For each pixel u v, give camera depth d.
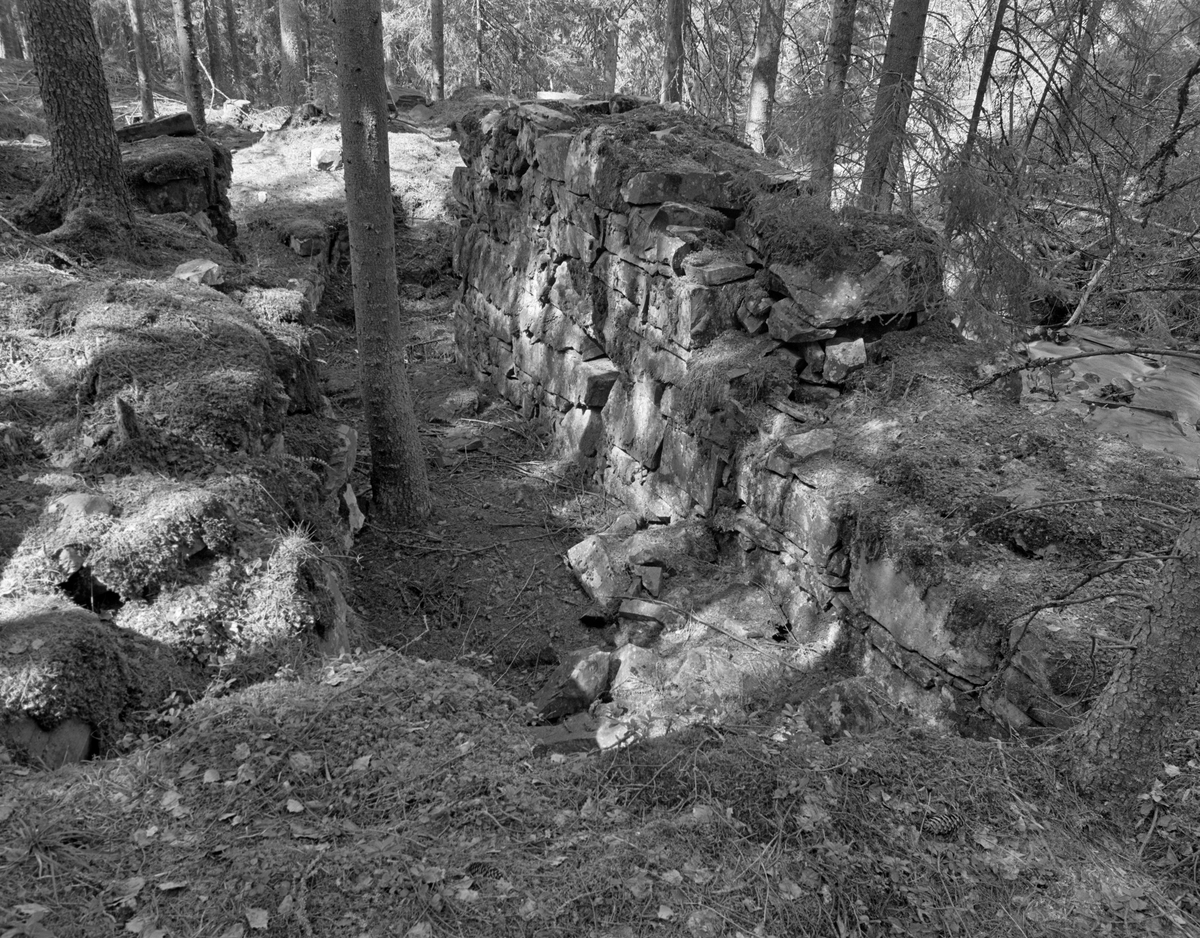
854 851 3.17
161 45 30.55
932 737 3.79
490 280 11.45
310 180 16.27
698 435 7.36
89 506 4.58
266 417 6.07
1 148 10.48
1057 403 6.62
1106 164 8.62
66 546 4.32
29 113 14.88
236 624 4.55
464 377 12.21
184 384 5.64
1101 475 5.52
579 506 8.91
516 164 10.46
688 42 14.38
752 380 6.89
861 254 6.71
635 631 6.75
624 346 8.60
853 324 6.74
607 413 9.01
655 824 3.24
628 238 8.27
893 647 5.29
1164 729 3.33
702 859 3.11
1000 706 4.42
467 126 12.07
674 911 2.90
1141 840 3.32
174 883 2.85
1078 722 3.85
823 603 6.02
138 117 18.31
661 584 7.11
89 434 5.23
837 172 8.50
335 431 7.58
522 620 7.21
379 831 3.15
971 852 3.21
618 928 2.84
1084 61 8.21
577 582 7.70
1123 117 8.74
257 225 13.96
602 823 3.26
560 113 10.30
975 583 4.82
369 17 7.01
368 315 7.76
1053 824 3.34
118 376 5.58
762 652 6.06
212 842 3.06
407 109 21.61
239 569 4.76
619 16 19.53
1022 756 3.63
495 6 25.19
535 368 10.41
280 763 3.45
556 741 5.41
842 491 5.84
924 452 5.82
